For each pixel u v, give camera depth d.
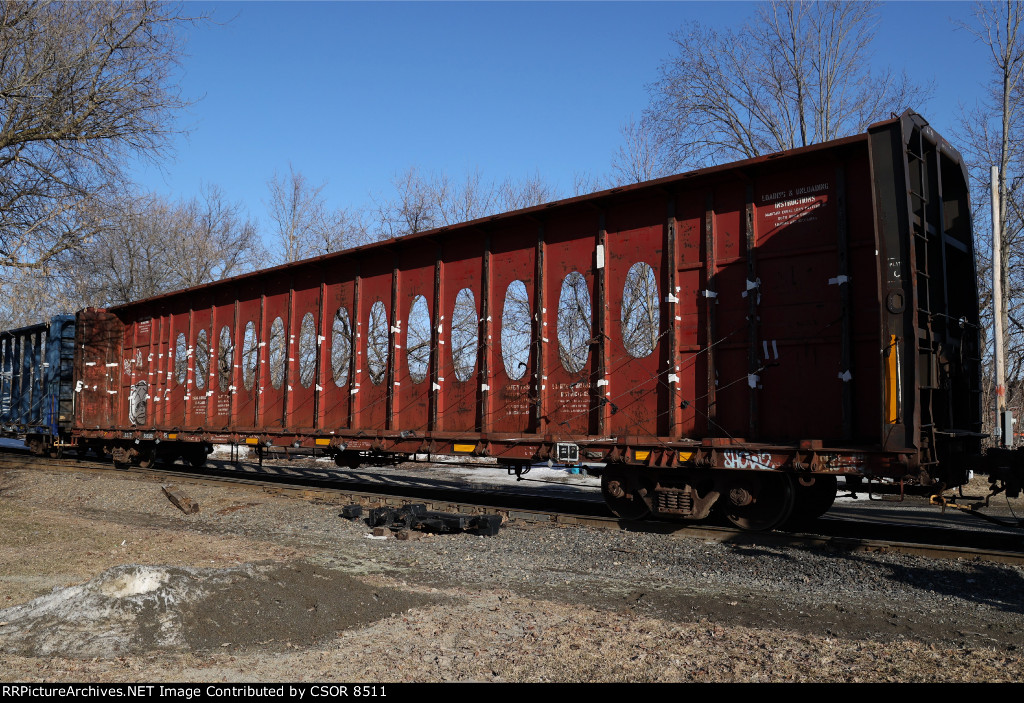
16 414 23.03
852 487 8.77
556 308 10.52
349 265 13.72
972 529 10.36
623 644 5.10
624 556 8.12
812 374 8.27
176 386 17.72
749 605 6.23
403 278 12.74
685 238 9.41
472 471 20.30
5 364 24.39
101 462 20.22
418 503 11.51
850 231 8.15
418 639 5.19
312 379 14.31
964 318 9.16
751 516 9.03
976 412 9.27
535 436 10.27
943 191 9.63
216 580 5.61
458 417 11.55
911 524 10.93
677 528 9.27
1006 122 23.27
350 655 4.82
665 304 9.47
